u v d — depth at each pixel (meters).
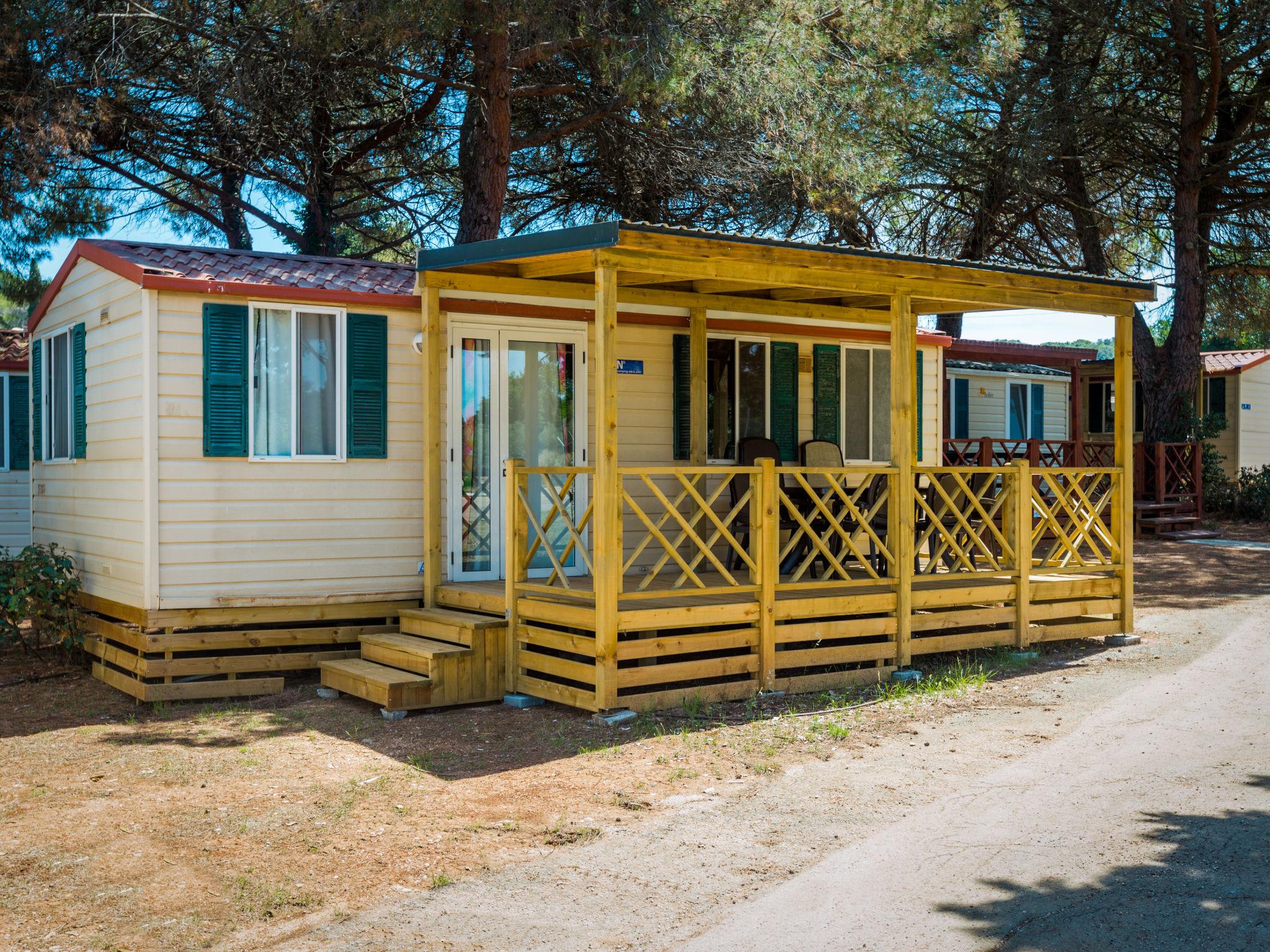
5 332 15.75
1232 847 4.83
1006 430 21.19
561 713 7.68
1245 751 6.37
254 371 8.70
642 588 7.50
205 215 16.89
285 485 8.79
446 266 8.70
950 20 14.31
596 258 7.33
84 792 6.16
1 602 9.18
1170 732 6.82
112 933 4.25
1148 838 4.98
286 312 8.81
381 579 9.14
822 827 5.26
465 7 12.19
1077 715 7.31
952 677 8.52
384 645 8.50
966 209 19.16
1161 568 15.06
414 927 4.24
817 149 13.59
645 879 4.67
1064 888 4.44
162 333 8.41
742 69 12.66
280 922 4.32
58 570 9.63
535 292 9.49
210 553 8.56
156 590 8.41
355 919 4.33
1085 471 10.02
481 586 9.12
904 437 8.72
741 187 15.68
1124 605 10.18
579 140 16.09
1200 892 4.37
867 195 15.80
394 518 9.20
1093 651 9.60
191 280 8.44
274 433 8.80
